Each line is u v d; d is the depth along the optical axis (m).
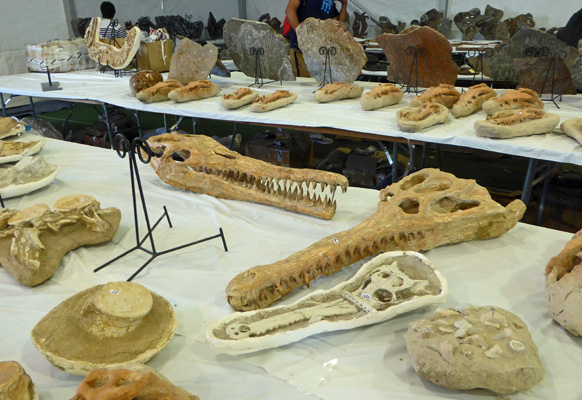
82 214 2.27
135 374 1.26
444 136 3.41
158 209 2.73
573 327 1.59
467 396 1.42
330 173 2.43
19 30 7.55
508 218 2.24
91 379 1.29
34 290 1.98
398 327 1.72
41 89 5.52
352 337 1.67
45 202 2.80
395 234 2.09
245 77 6.26
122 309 1.54
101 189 3.02
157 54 6.33
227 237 2.41
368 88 5.19
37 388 1.48
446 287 1.77
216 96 5.09
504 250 2.21
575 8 7.96
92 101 5.13
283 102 4.44
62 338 1.53
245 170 2.68
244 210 2.70
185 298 1.92
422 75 4.77
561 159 3.00
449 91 4.20
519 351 1.41
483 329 1.53
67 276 2.08
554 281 1.73
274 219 2.58
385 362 1.56
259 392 1.46
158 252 2.22
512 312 1.79
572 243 1.84
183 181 2.90
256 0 11.11
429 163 5.46
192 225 2.54
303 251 1.95
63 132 6.82
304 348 1.63
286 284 1.85
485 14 8.45
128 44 5.73
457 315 1.62
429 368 1.42
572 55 4.09
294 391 1.46
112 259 2.19
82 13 8.34
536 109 3.43
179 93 4.69
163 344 1.55
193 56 5.32
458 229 2.20
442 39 4.48
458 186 2.33
